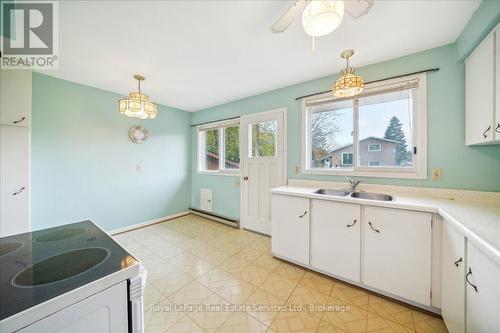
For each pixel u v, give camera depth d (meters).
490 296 0.87
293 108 2.80
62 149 2.64
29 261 0.83
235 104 3.52
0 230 1.93
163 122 3.81
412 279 1.54
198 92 3.11
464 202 1.62
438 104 1.86
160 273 2.09
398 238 1.59
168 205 3.91
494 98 1.33
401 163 2.08
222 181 3.79
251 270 2.15
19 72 2.01
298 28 1.61
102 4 1.33
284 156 2.89
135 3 1.33
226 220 3.61
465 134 1.73
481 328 0.93
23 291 0.63
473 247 1.02
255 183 3.27
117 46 1.84
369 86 2.19
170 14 1.44
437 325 1.42
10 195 1.97
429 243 1.48
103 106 3.00
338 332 1.38
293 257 2.21
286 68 2.29
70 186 2.72
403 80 2.01
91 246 0.99
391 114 2.13
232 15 1.46
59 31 1.60
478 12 1.38
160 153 3.77
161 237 3.05
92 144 2.91
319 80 2.55
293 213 2.20
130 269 0.78
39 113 2.46
